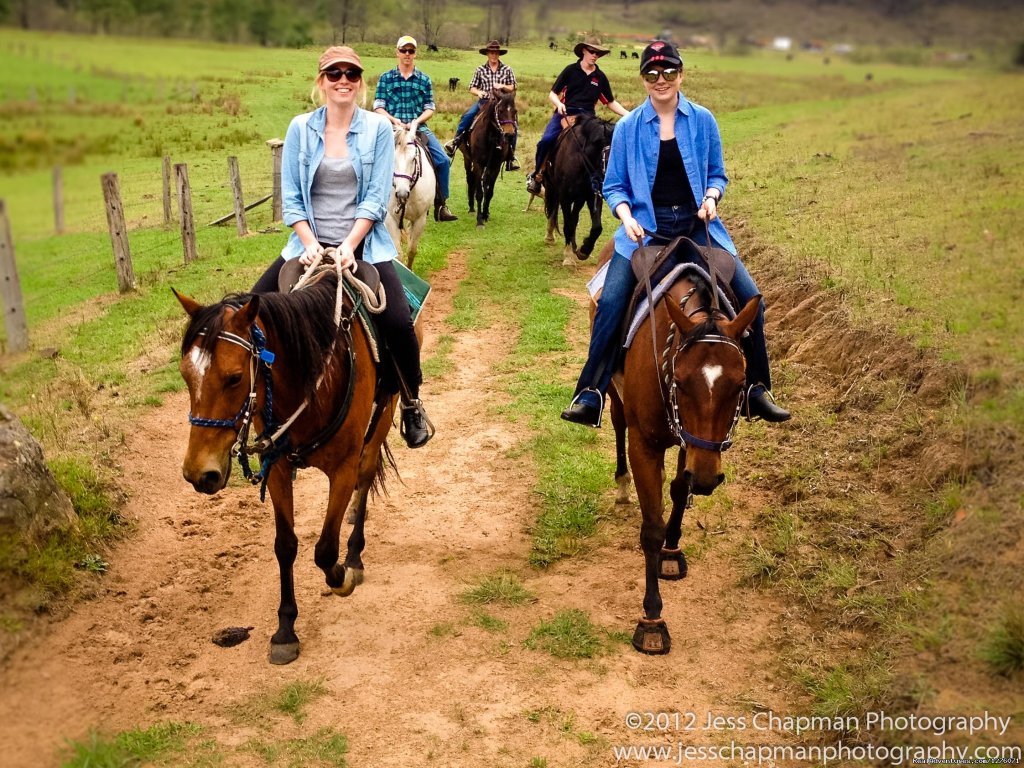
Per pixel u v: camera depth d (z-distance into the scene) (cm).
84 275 1105
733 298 434
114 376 771
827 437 581
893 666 379
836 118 1692
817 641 423
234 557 520
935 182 1038
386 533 546
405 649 436
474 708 395
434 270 1117
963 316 614
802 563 477
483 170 1341
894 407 566
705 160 467
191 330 342
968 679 356
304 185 433
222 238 1301
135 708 394
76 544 483
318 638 445
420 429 496
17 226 1088
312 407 384
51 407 695
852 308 686
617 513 560
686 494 462
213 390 336
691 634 444
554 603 473
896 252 791
